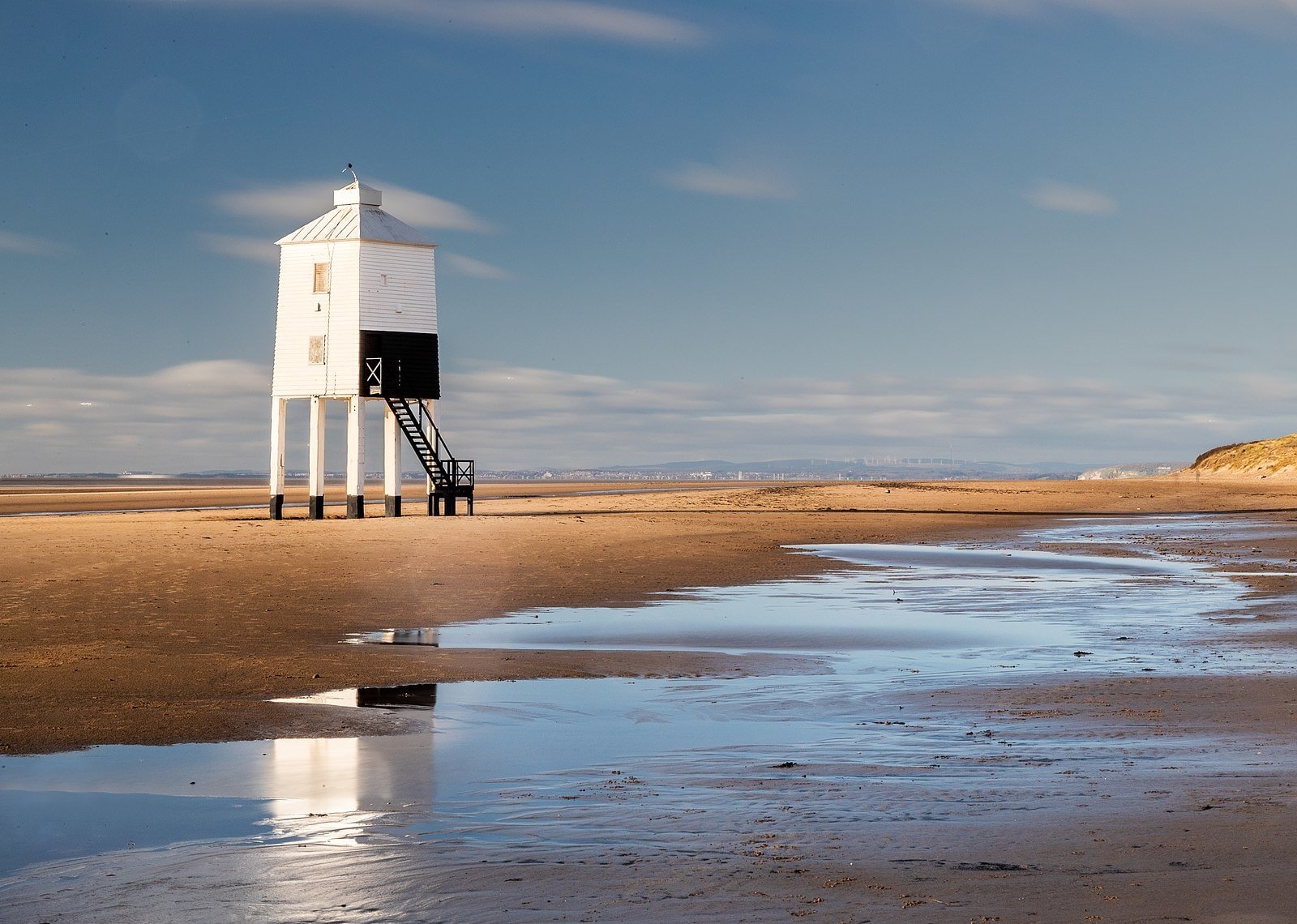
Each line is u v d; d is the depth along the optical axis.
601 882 7.82
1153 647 20.05
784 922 7.04
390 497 56.75
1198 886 7.54
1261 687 15.70
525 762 11.73
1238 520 64.88
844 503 77.56
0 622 22.19
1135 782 10.48
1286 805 9.55
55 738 12.72
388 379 54.56
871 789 10.40
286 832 9.14
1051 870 7.96
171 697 15.09
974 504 78.81
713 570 34.81
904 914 7.12
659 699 15.45
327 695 15.64
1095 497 85.94
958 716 14.16
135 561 32.34
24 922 7.20
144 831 9.21
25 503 91.00
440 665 18.08
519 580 30.98
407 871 8.10
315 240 54.75
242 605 25.16
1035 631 22.33
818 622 23.91
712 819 9.41
